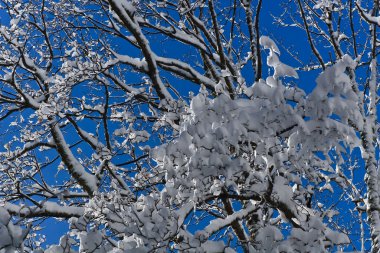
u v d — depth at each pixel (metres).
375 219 5.25
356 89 5.86
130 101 7.57
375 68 6.58
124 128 6.27
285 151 3.90
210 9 7.40
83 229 4.05
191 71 7.91
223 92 3.80
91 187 6.60
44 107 6.62
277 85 3.39
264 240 3.94
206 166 3.64
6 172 6.36
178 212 4.21
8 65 7.77
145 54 7.12
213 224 4.49
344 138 3.56
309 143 3.60
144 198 4.05
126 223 4.19
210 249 4.01
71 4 8.58
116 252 3.88
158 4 8.32
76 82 6.86
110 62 6.99
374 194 5.41
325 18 7.40
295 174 4.34
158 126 6.23
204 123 3.48
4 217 3.07
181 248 3.94
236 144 3.45
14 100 7.48
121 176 6.85
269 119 3.45
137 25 7.07
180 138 3.60
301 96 3.42
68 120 7.54
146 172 5.66
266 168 3.88
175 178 3.97
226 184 3.88
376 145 6.29
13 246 3.06
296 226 4.60
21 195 5.64
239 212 4.73
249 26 8.02
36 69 7.82
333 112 3.42
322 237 3.96
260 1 6.93
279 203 4.35
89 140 7.12
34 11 8.29
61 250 3.55
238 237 5.80
